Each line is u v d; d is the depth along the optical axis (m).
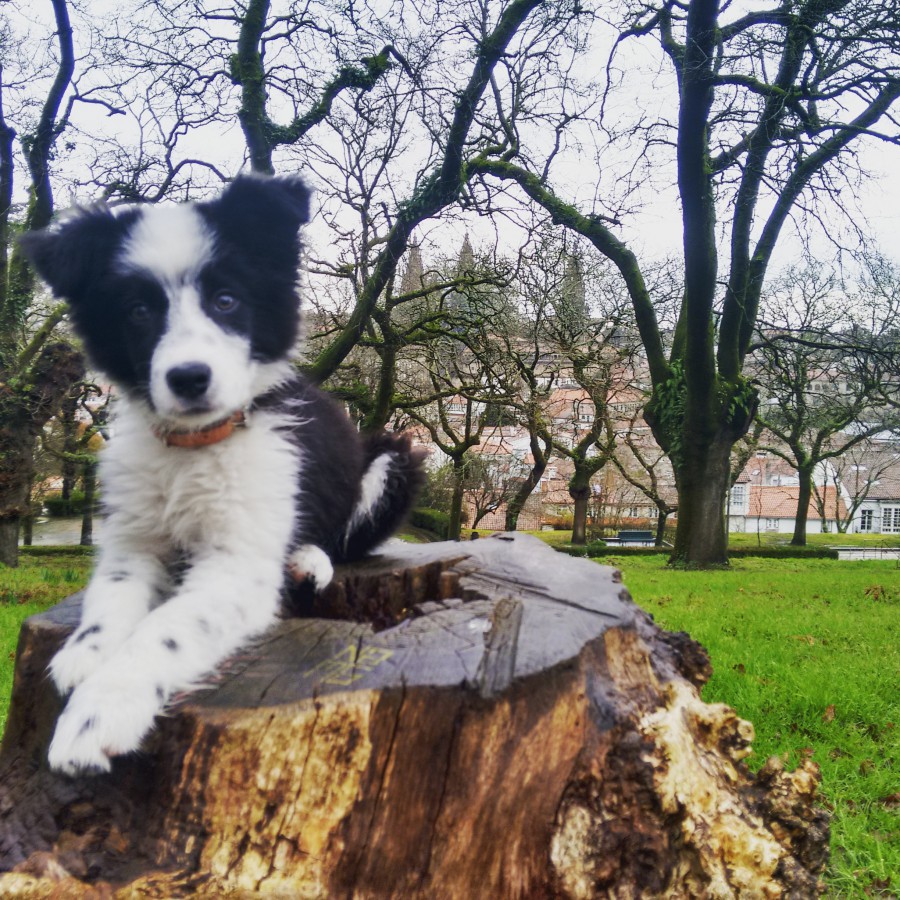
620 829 0.42
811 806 0.53
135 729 0.38
